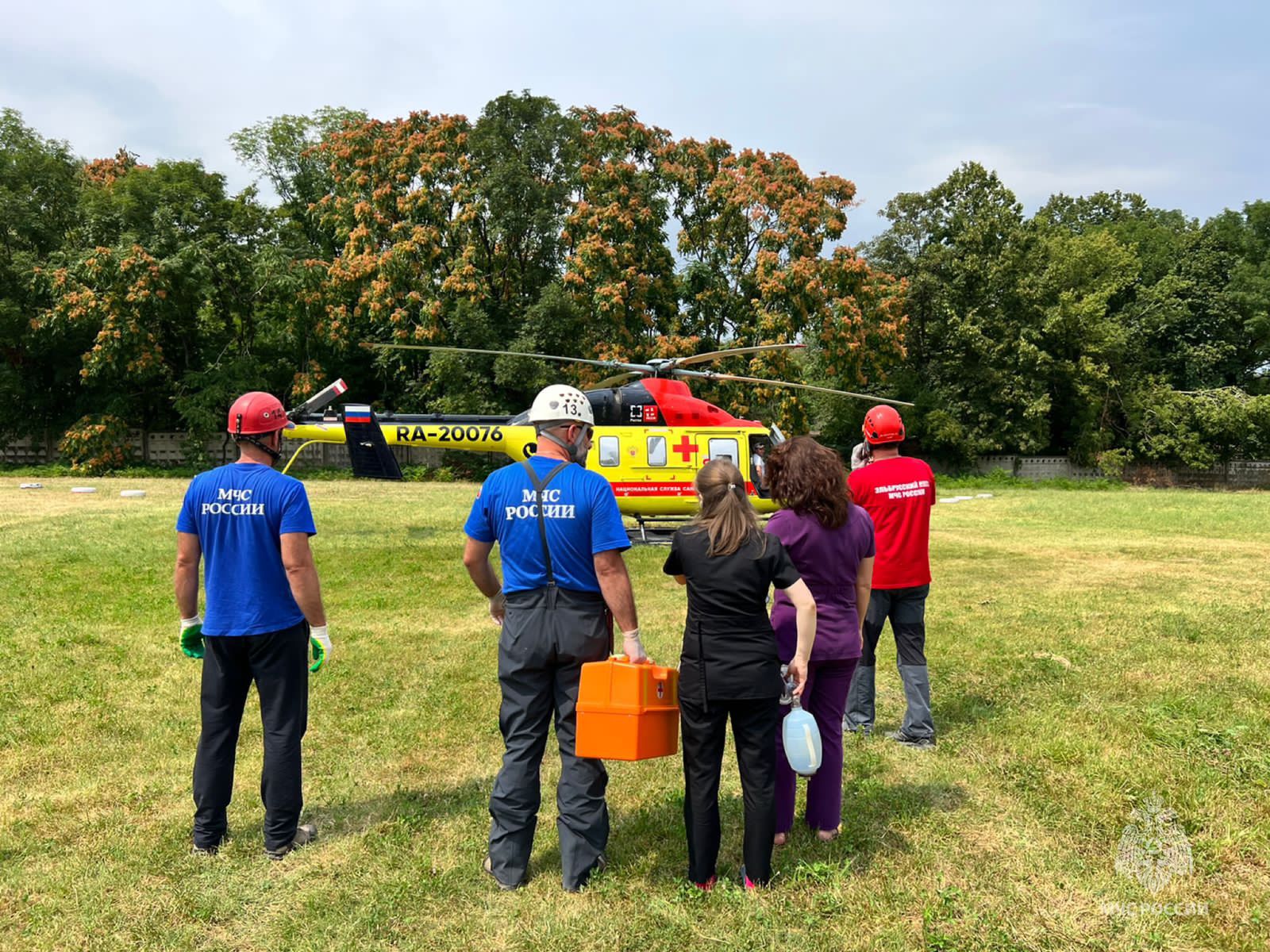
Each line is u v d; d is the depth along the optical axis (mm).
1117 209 51344
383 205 28828
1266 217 38469
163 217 26625
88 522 13125
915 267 35406
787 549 3346
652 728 3027
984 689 5445
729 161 30656
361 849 3393
